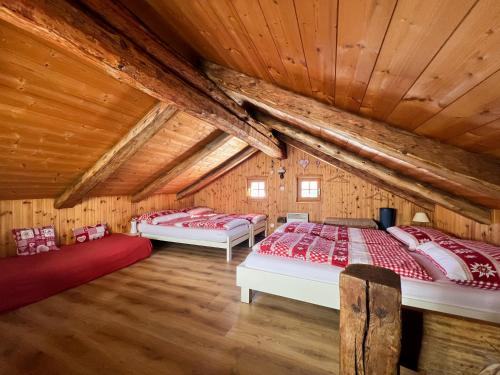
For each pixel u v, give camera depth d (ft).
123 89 7.50
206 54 6.10
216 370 5.18
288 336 6.34
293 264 7.52
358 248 8.02
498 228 7.16
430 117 3.55
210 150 13.47
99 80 6.81
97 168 10.03
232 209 19.01
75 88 6.67
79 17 4.18
